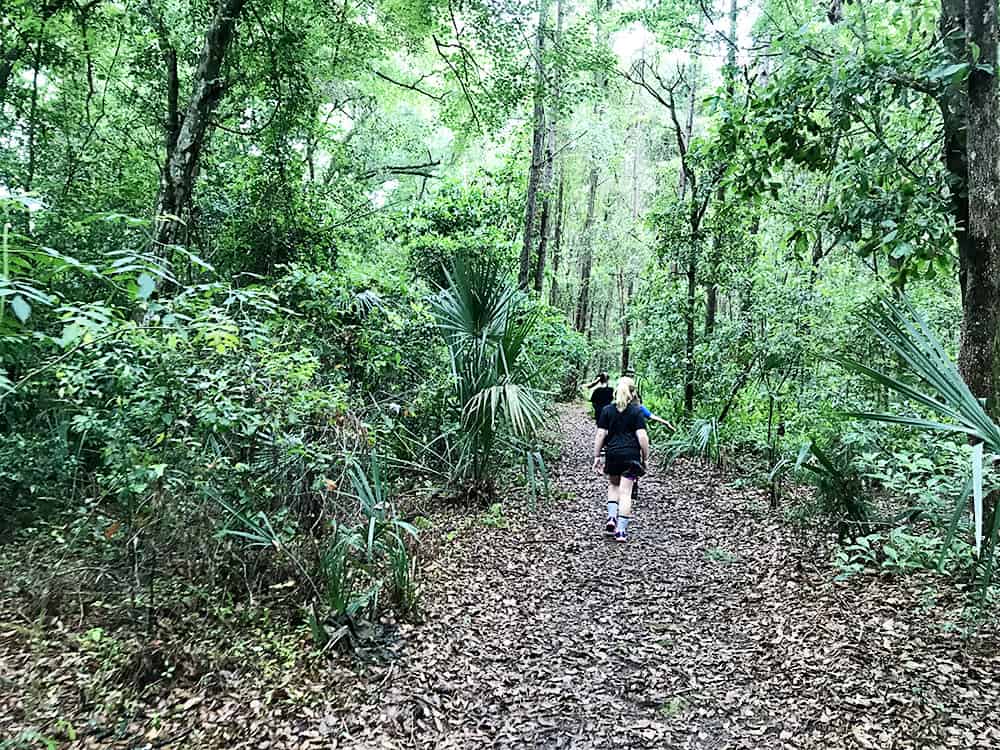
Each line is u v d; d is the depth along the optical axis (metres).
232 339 3.61
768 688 3.58
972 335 4.75
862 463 5.02
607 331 32.19
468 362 6.75
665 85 12.79
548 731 3.29
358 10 10.53
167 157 8.25
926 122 6.35
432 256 12.52
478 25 9.84
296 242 8.88
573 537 6.36
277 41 8.91
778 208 8.03
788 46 5.41
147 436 4.13
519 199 15.73
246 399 4.03
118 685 3.41
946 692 3.27
